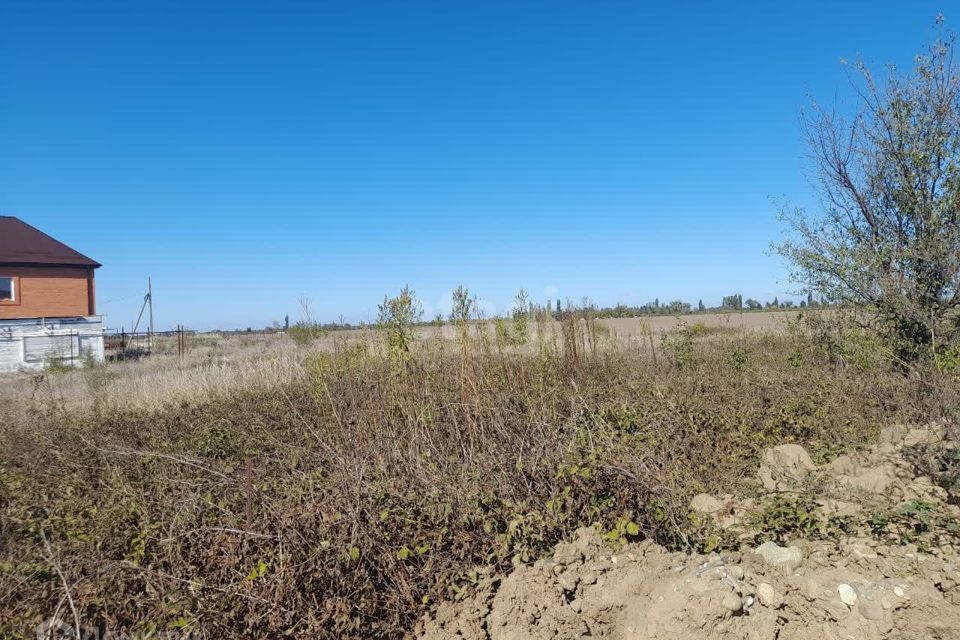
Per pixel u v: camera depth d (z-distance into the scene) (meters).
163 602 3.25
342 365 9.83
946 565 3.47
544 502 4.30
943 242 7.59
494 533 4.03
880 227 8.61
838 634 3.05
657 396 7.08
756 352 11.38
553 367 9.66
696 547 3.92
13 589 3.37
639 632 3.17
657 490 4.22
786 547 3.79
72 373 17.94
